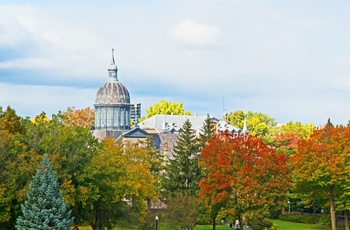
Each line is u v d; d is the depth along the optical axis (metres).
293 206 131.25
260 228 100.25
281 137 152.62
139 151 97.00
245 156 86.00
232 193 85.69
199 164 89.75
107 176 77.06
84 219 79.06
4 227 68.19
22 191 65.12
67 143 72.62
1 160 66.81
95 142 78.62
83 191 69.75
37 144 71.69
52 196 60.41
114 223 83.81
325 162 95.94
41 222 59.31
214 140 90.62
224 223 118.19
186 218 90.06
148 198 110.00
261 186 85.19
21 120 80.62
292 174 104.75
